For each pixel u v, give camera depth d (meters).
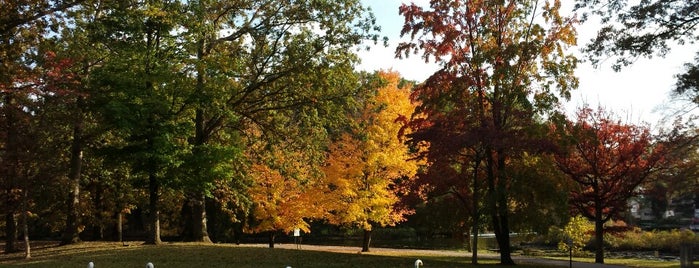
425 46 22.12
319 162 31.27
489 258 27.88
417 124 22.52
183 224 44.03
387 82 29.16
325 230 55.84
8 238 29.14
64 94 19.56
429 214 22.81
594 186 27.39
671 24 18.34
